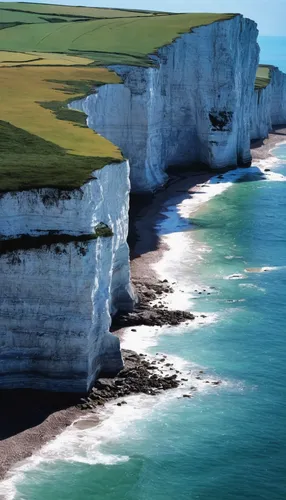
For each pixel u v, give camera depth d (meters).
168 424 44.06
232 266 68.81
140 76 88.31
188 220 83.19
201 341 53.81
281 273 67.31
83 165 49.91
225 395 47.22
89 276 44.34
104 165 50.62
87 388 45.72
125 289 56.53
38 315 44.94
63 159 51.72
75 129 62.56
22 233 44.91
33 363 45.47
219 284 64.31
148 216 84.12
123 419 44.16
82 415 44.16
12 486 38.66
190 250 72.94
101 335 47.22
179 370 49.84
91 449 41.62
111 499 38.44
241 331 55.56
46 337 45.16
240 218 84.38
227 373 49.84
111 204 52.06
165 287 62.66
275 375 49.78
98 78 87.12
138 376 48.09
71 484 39.12
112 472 40.16
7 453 40.69
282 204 91.06
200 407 45.84
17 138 57.16
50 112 68.19
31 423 43.03
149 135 90.94
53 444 41.75
